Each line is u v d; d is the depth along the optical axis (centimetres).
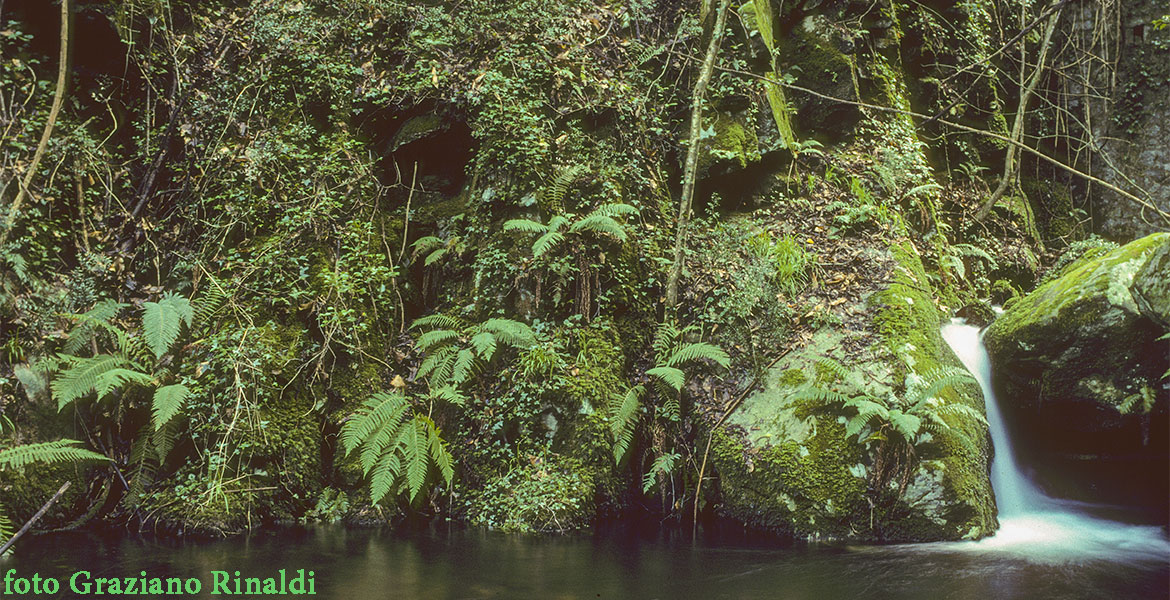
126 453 759
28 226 808
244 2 1006
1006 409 844
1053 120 1276
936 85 1140
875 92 1073
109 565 598
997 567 608
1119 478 844
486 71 916
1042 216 1234
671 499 789
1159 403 784
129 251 875
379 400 748
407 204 920
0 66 844
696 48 996
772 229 945
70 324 780
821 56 1062
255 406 741
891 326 780
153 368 769
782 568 607
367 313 836
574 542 686
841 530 696
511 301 839
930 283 962
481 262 852
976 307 974
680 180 970
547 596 537
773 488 725
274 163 886
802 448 721
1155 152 1232
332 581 566
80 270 820
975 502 698
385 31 960
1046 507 813
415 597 532
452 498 773
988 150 1181
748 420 771
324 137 910
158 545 658
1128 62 1255
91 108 905
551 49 938
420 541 684
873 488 694
